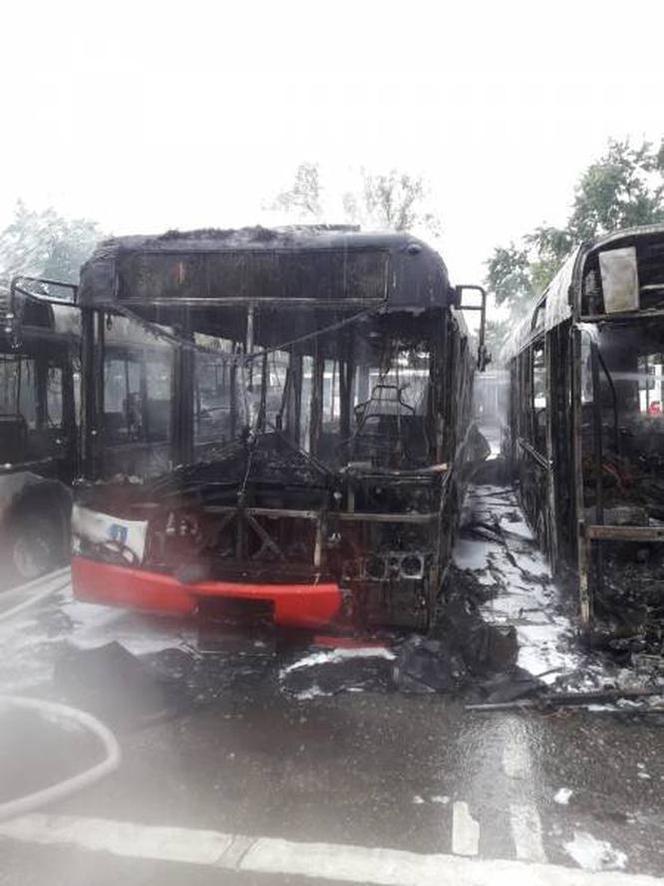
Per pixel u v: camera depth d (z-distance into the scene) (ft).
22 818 11.12
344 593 16.89
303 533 17.07
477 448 47.50
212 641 17.20
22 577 24.07
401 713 14.73
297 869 9.95
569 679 16.14
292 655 17.38
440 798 11.72
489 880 9.71
